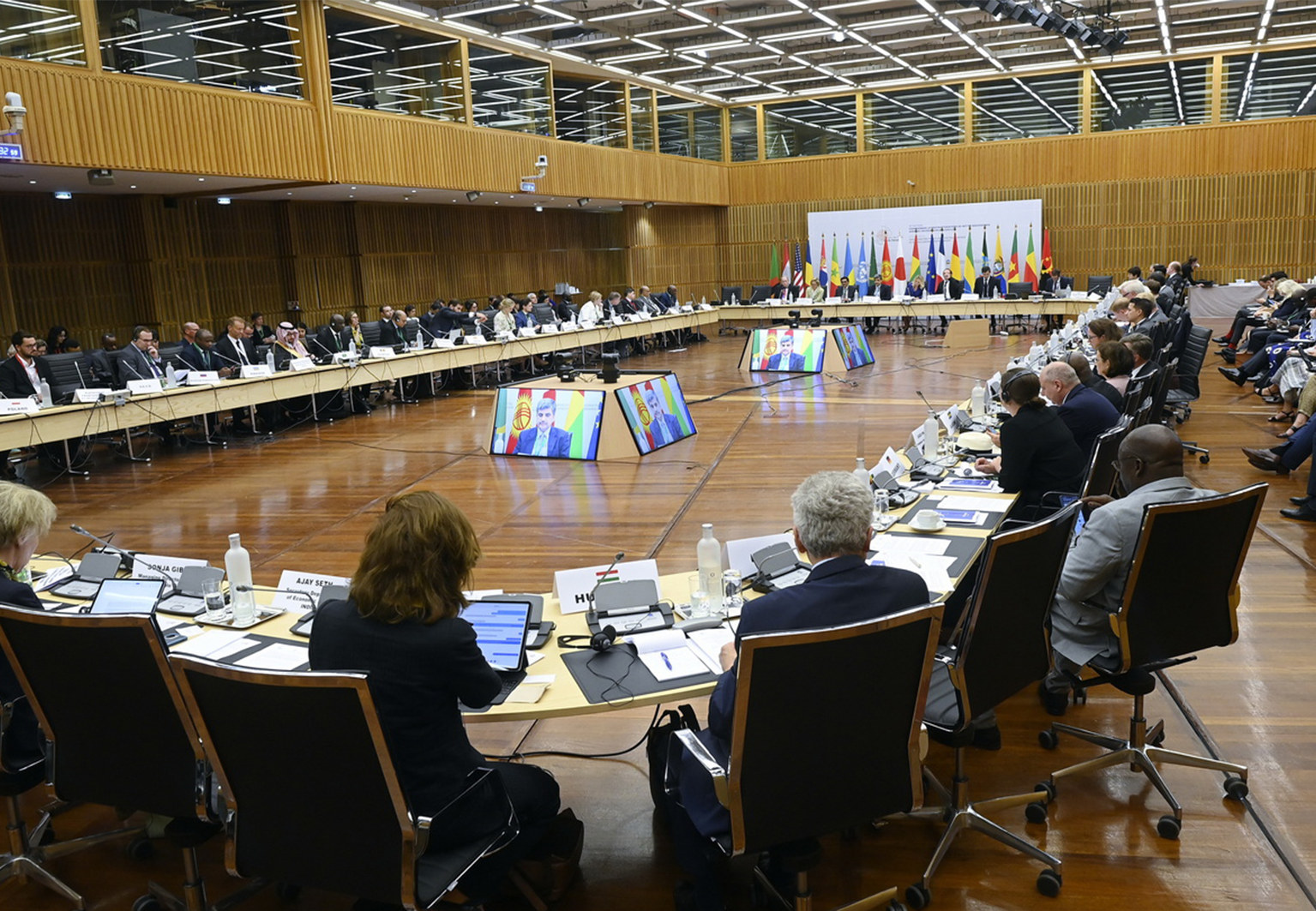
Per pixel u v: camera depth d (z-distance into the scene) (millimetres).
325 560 6656
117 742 2713
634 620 3445
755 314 22031
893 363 16609
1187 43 20781
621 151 21547
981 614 2889
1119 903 2885
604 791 3660
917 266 23859
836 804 2473
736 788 2346
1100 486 5121
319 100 13773
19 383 10164
